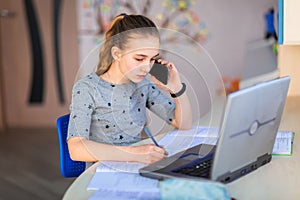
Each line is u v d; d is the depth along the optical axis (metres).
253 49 4.47
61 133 1.97
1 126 4.94
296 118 2.21
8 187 3.57
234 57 4.71
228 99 1.24
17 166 3.98
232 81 4.71
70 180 3.69
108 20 4.71
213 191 1.23
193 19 4.68
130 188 1.41
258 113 1.39
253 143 1.45
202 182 1.25
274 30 4.09
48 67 4.88
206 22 4.68
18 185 3.60
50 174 3.80
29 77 4.91
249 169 1.50
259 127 1.43
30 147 4.43
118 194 1.37
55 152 4.29
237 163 1.42
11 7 4.76
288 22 2.07
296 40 2.07
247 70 4.35
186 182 1.25
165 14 4.68
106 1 4.68
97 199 1.34
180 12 4.68
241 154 1.41
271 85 1.41
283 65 2.69
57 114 4.97
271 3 4.57
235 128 1.31
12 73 4.91
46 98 4.95
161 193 1.25
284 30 2.08
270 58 4.23
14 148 4.41
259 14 4.60
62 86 4.91
